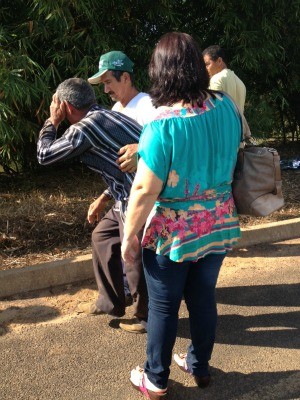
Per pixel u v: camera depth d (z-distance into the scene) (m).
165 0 5.65
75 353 2.93
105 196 3.20
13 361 2.85
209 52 4.01
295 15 6.42
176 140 2.03
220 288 3.72
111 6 5.66
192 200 2.16
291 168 6.75
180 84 2.07
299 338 3.09
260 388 2.63
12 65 4.93
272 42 6.36
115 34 5.80
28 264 3.86
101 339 3.08
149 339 2.38
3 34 4.97
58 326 3.21
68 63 5.36
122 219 2.74
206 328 2.41
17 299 3.53
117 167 2.63
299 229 4.70
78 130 2.54
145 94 3.08
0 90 4.88
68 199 5.09
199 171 2.11
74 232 4.36
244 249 4.42
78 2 4.99
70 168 6.46
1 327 3.19
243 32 6.07
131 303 3.29
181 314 3.36
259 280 3.84
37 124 5.53
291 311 3.41
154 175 2.02
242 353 2.94
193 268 2.33
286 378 2.71
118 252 2.98
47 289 3.67
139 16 6.02
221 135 2.16
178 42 2.08
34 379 2.70
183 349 2.99
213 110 2.15
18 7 5.38
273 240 4.59
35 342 3.03
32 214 4.53
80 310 3.38
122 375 2.74
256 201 2.34
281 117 7.96
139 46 5.82
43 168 6.38
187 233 2.15
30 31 5.10
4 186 5.81
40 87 5.09
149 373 2.45
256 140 7.05
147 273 2.28
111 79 3.03
